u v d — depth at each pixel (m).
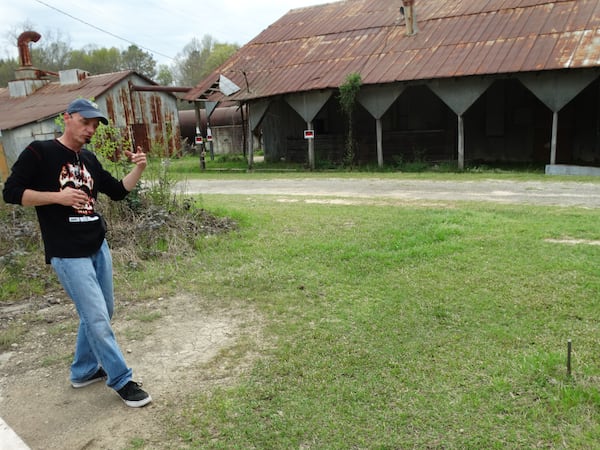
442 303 4.31
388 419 2.84
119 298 4.92
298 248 6.17
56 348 3.99
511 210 8.02
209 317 4.39
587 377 3.09
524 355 3.39
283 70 18.91
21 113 23.31
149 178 7.84
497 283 4.67
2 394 3.34
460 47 15.96
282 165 20.02
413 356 3.48
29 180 2.84
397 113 19.61
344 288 4.82
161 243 6.53
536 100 17.39
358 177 14.59
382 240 6.31
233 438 2.75
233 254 6.12
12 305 4.99
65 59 57.75
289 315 4.30
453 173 14.70
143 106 26.08
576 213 7.55
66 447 2.75
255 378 3.34
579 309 4.04
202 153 19.78
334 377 3.29
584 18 14.93
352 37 19.33
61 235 2.94
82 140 2.97
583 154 17.02
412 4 17.58
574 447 2.53
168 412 3.03
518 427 2.71
